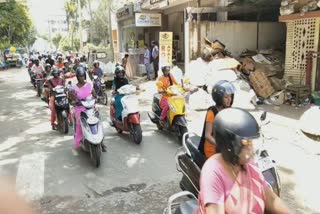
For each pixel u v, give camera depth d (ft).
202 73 34.04
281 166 16.55
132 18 68.80
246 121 5.84
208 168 6.13
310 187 14.23
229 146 5.80
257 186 6.09
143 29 69.36
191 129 24.14
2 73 94.58
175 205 9.99
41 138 23.80
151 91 42.75
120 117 22.33
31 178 16.30
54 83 26.68
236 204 5.84
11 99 43.06
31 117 31.24
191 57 40.86
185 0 47.60
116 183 15.47
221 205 5.80
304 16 30.81
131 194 14.26
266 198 6.33
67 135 24.40
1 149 21.43
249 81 33.68
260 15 47.60
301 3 32.01
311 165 16.63
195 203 8.34
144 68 57.82
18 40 150.00
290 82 33.50
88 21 142.61
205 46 39.34
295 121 24.71
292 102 30.63
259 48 43.83
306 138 20.75
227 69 33.17
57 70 26.91
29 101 40.86
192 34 40.65
